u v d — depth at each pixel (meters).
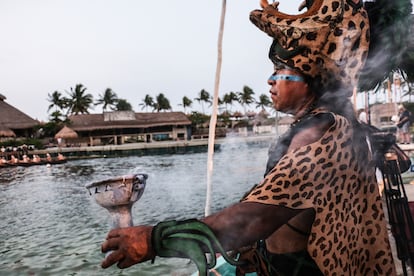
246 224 0.82
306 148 0.87
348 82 0.99
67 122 70.19
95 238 7.86
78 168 32.12
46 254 7.04
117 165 33.31
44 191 17.05
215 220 0.82
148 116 73.56
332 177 0.89
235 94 69.12
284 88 1.01
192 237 0.81
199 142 57.41
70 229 8.78
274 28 0.98
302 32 0.94
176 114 74.94
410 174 4.35
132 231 0.83
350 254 0.97
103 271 5.70
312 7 0.97
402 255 1.45
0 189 18.78
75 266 6.26
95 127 67.06
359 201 0.99
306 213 0.96
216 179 13.06
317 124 0.90
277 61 1.04
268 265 1.07
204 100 90.75
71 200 13.65
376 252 1.04
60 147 60.66
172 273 4.99
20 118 65.44
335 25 0.94
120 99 87.69
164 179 16.28
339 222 0.92
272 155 0.99
